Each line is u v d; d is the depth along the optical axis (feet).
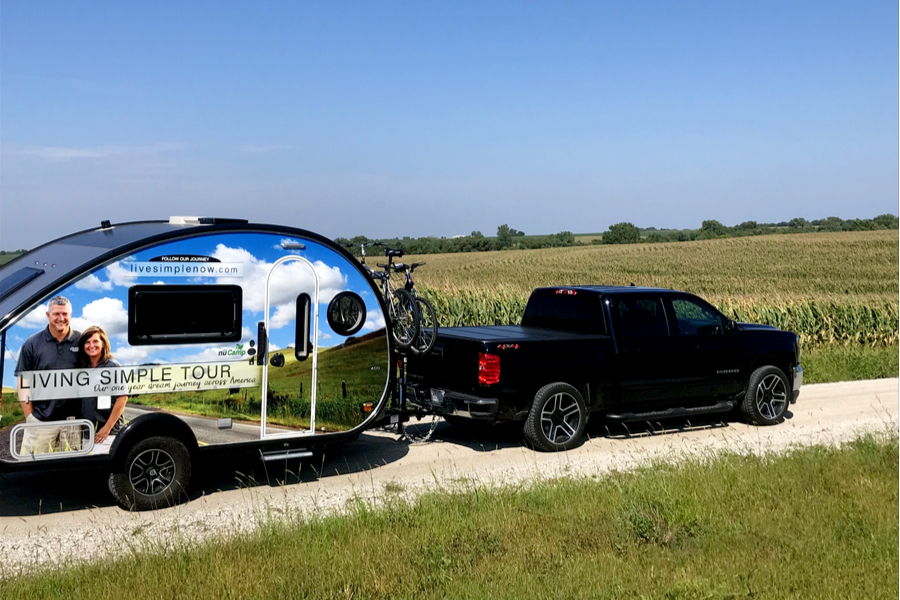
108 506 22.93
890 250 230.07
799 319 73.51
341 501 23.39
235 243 23.58
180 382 22.67
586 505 21.34
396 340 29.12
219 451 23.50
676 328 33.27
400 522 19.95
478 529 19.35
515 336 30.45
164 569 16.61
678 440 32.58
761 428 35.27
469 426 35.12
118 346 21.76
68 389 21.13
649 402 32.68
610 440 32.55
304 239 24.82
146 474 22.43
